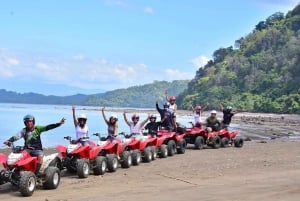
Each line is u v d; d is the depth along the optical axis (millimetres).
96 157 14273
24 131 11766
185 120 69562
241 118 79438
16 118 74688
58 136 37344
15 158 11055
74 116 14516
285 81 141625
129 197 10586
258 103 138500
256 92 150250
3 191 11492
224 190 11328
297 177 13484
